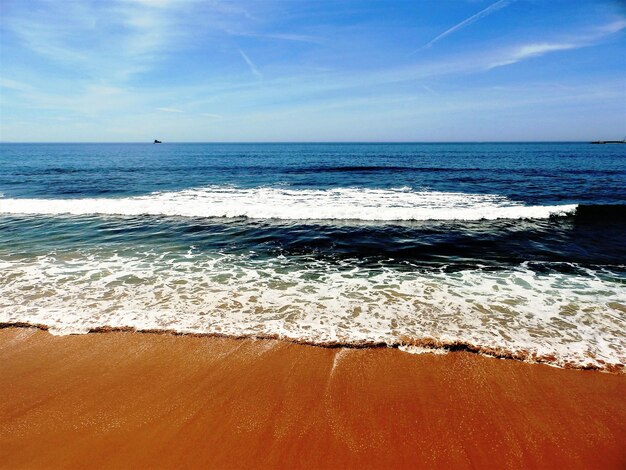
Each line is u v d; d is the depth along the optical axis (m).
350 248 7.98
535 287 5.78
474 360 3.77
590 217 10.77
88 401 3.20
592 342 4.09
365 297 5.38
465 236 8.92
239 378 3.50
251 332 4.29
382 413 3.06
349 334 4.25
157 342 4.09
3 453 2.68
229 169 28.06
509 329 4.39
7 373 3.57
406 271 6.59
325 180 20.52
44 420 2.99
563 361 3.73
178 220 10.48
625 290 5.64
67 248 7.82
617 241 8.49
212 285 5.82
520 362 3.72
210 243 8.30
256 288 5.71
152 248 7.89
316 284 5.92
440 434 2.85
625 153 52.47
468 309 4.96
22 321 4.51
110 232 9.16
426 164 33.47
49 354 3.87
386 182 19.52
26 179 21.30
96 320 4.55
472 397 3.25
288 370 3.62
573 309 4.96
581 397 3.23
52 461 2.61
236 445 2.74
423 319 4.65
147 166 31.56
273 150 75.88
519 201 13.82
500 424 2.95
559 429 2.89
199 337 4.18
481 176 22.25
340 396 3.26
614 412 3.06
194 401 3.20
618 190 16.38
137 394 3.29
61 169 28.28
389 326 4.46
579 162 34.69
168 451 2.69
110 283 5.84
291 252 7.71
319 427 2.91
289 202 13.45
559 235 9.02
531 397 3.24
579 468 2.56
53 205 12.02
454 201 13.73
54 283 5.81
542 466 2.58
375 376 3.53
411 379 3.49
